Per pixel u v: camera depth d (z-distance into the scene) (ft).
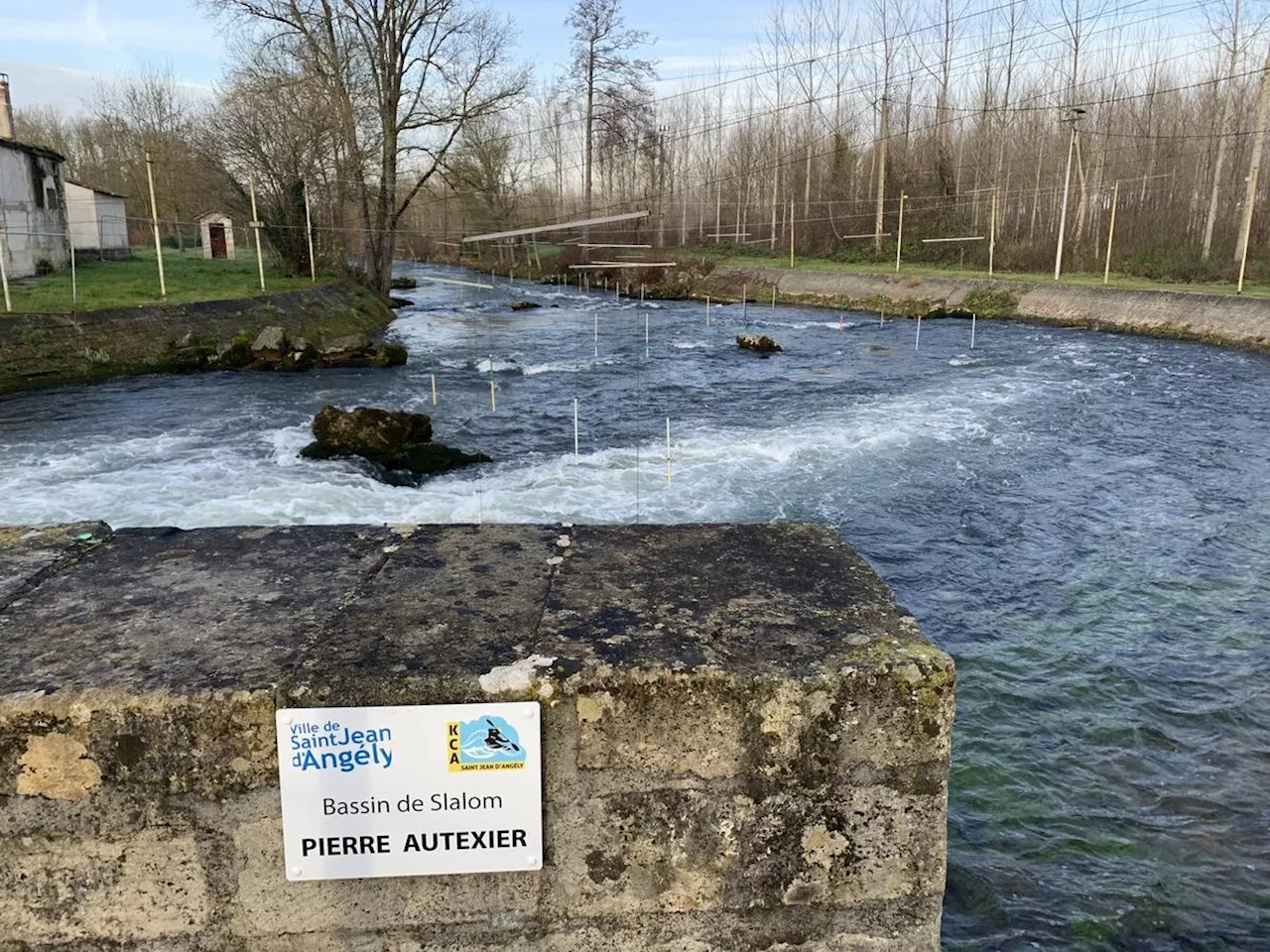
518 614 8.47
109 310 77.51
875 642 8.00
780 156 191.01
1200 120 153.79
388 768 7.31
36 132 221.87
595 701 7.36
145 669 7.44
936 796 7.79
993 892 18.61
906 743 7.66
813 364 85.46
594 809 7.57
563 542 10.34
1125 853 19.67
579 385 73.92
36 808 7.18
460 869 7.54
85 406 62.49
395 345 83.76
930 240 154.92
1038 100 177.17
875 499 43.24
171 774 7.19
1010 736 23.89
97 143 231.50
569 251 194.59
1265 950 17.12
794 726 7.52
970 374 78.64
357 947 7.62
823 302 146.30
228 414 60.64
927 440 54.08
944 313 127.54
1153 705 25.38
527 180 199.82
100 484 43.73
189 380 73.46
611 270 181.98
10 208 101.71
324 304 105.81
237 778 7.23
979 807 21.09
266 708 7.14
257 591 8.96
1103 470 48.57
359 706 7.18
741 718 7.47
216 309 87.10
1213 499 43.80
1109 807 21.12
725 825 7.66
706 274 173.99
